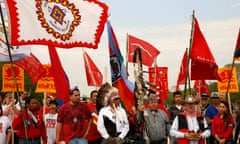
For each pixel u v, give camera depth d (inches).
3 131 499.5
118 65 564.4
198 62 548.1
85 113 464.8
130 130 491.5
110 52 565.6
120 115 443.5
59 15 462.3
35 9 453.7
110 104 444.1
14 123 506.0
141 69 528.7
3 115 510.0
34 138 514.9
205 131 449.1
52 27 458.6
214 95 604.4
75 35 468.4
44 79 625.9
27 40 448.8
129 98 557.3
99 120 438.9
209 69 548.1
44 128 528.4
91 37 474.6
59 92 554.9
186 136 442.3
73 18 468.4
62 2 464.8
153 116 491.2
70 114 458.0
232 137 548.7
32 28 451.5
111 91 445.1
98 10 478.9
